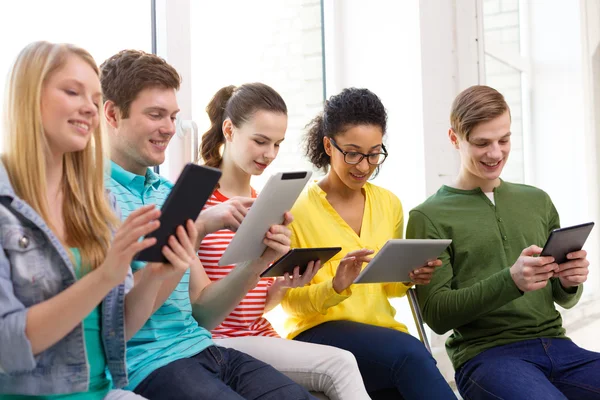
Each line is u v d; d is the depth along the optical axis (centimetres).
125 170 187
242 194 222
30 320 128
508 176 417
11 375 136
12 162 141
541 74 445
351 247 225
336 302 209
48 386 139
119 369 154
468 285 232
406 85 324
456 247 232
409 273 217
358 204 233
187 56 258
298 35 319
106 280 129
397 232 240
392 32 327
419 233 234
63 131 142
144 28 251
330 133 223
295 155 315
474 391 217
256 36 295
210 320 195
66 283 141
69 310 128
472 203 238
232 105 216
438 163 324
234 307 194
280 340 201
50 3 220
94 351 153
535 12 437
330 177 231
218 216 187
